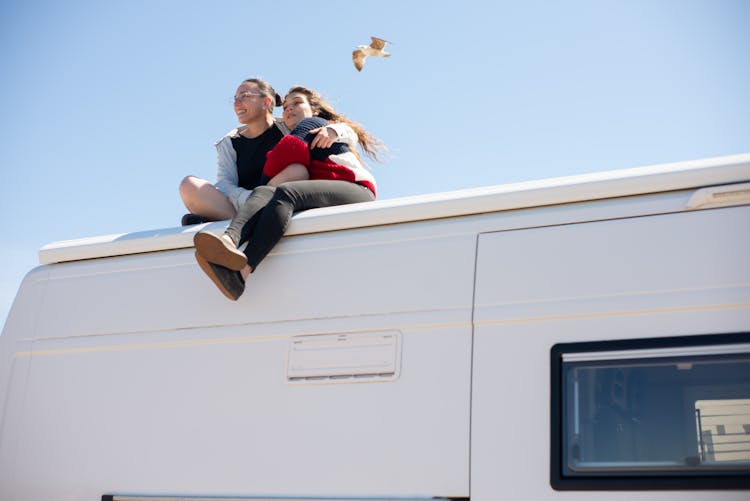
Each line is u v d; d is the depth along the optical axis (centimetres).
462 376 285
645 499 251
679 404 257
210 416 317
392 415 289
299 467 296
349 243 325
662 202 285
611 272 280
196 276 345
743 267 266
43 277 374
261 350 318
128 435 328
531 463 267
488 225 305
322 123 419
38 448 342
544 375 275
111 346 345
